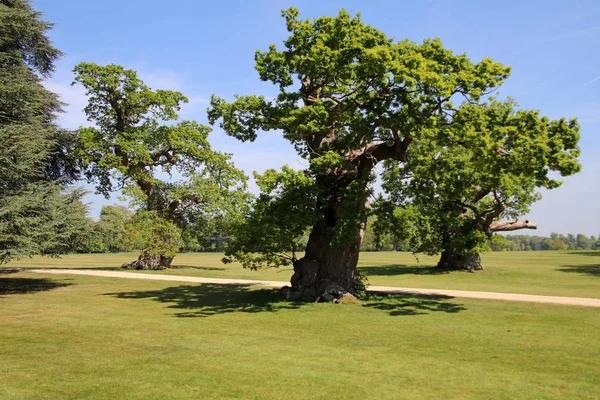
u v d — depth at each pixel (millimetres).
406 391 8289
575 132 16547
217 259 65750
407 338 12930
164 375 9125
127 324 14891
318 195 20000
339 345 12055
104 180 38219
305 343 12266
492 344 12156
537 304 19359
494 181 20781
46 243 22453
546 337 13008
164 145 39625
